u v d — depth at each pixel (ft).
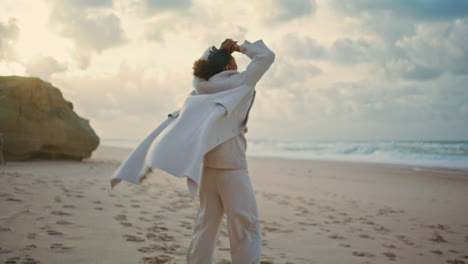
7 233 9.72
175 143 5.81
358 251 12.05
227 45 7.06
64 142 37.01
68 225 11.23
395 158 81.66
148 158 5.80
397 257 11.69
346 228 15.79
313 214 18.61
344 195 27.63
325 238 13.57
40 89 35.37
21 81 34.68
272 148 150.10
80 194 16.88
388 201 25.55
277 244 12.21
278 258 10.45
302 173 46.09
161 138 5.92
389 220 18.43
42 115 35.53
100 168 33.09
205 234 6.77
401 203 24.82
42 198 14.83
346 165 61.87
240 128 6.60
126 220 12.89
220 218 6.85
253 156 99.04
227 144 6.52
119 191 19.47
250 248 6.59
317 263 10.32
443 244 13.99
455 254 12.60
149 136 6.65
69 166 32.65
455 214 20.98
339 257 11.15
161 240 10.81
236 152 6.62
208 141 5.92
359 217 18.74
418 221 18.58
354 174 45.83
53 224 11.12
